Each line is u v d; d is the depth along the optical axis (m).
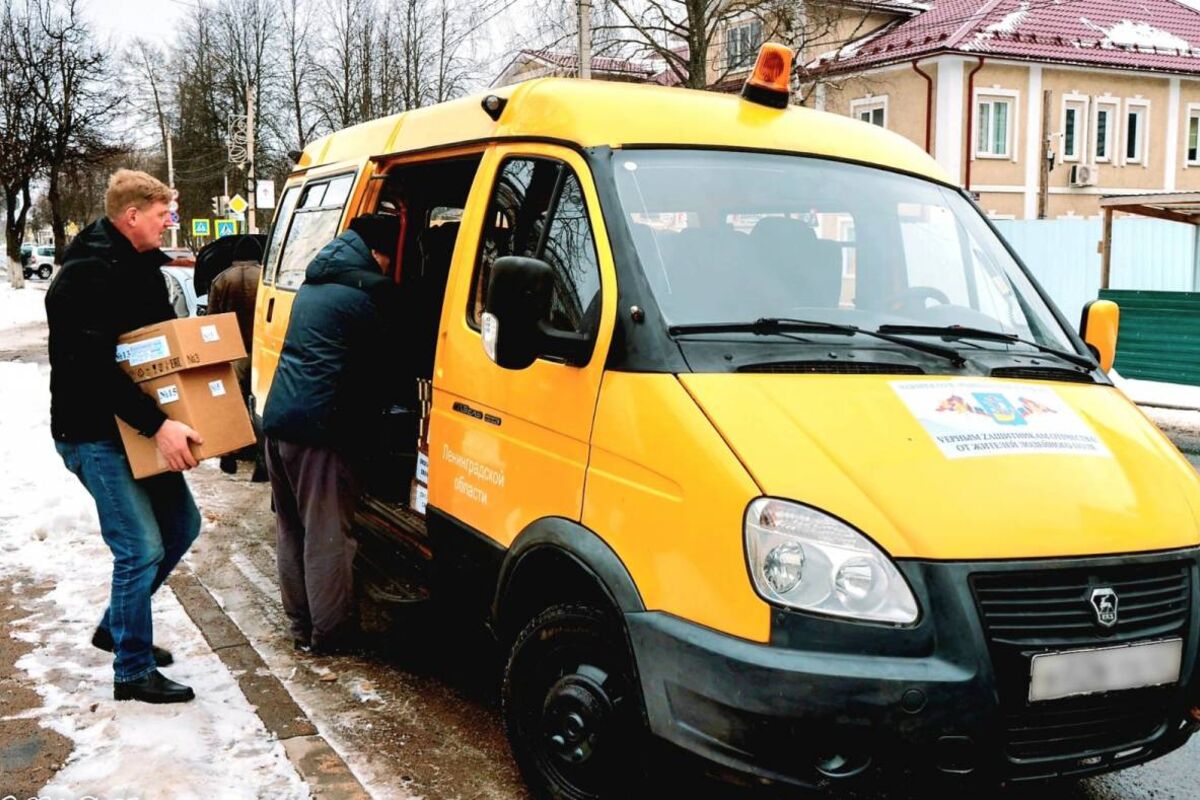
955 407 3.42
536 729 3.69
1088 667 3.00
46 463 8.64
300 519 5.17
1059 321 4.33
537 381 3.86
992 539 2.99
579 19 21.53
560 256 3.98
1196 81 33.62
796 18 24.36
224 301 9.43
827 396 3.35
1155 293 16.16
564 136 4.11
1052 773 3.01
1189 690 3.19
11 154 41.47
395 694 4.73
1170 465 3.55
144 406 4.09
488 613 4.26
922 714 2.85
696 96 4.41
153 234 4.21
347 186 6.16
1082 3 33.69
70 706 4.30
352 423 4.94
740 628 2.99
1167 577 3.19
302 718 4.33
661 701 3.12
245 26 56.91
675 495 3.21
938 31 30.41
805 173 4.27
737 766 2.95
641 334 3.50
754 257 3.88
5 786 3.65
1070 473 3.26
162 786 3.65
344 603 5.08
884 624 2.90
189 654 4.95
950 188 4.71
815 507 3.00
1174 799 3.92
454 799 3.81
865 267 4.09
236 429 4.31
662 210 3.84
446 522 4.46
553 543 3.61
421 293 6.05
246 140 45.00
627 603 3.27
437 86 48.53
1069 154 31.97
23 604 5.54
